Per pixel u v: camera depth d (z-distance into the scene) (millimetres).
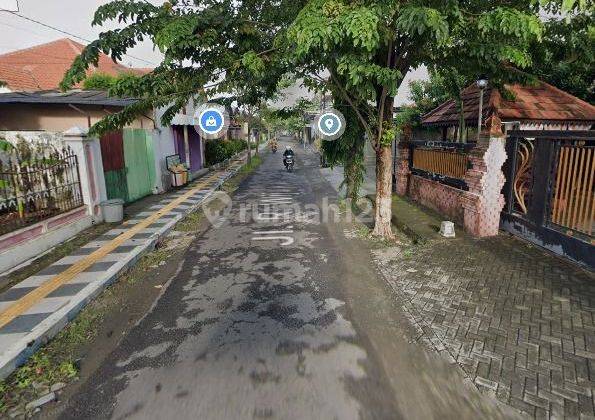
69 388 3281
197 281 5590
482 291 4844
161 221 9078
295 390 3141
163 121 7297
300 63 5902
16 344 3787
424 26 4273
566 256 5625
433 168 9758
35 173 7016
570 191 5539
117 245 7121
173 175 14305
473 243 6711
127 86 6051
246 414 2885
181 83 6547
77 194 8258
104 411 2975
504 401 2967
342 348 3744
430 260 6066
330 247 7059
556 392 3033
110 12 5598
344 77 6363
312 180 17031
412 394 3078
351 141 8008
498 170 6840
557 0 4574
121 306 4859
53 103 12297
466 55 6273
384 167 7359
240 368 3453
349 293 5027
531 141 6469
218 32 5836
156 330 4199
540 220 6145
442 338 3852
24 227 6438
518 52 5297
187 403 3021
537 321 4070
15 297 4910
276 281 5500
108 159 10375
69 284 5312
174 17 5754
